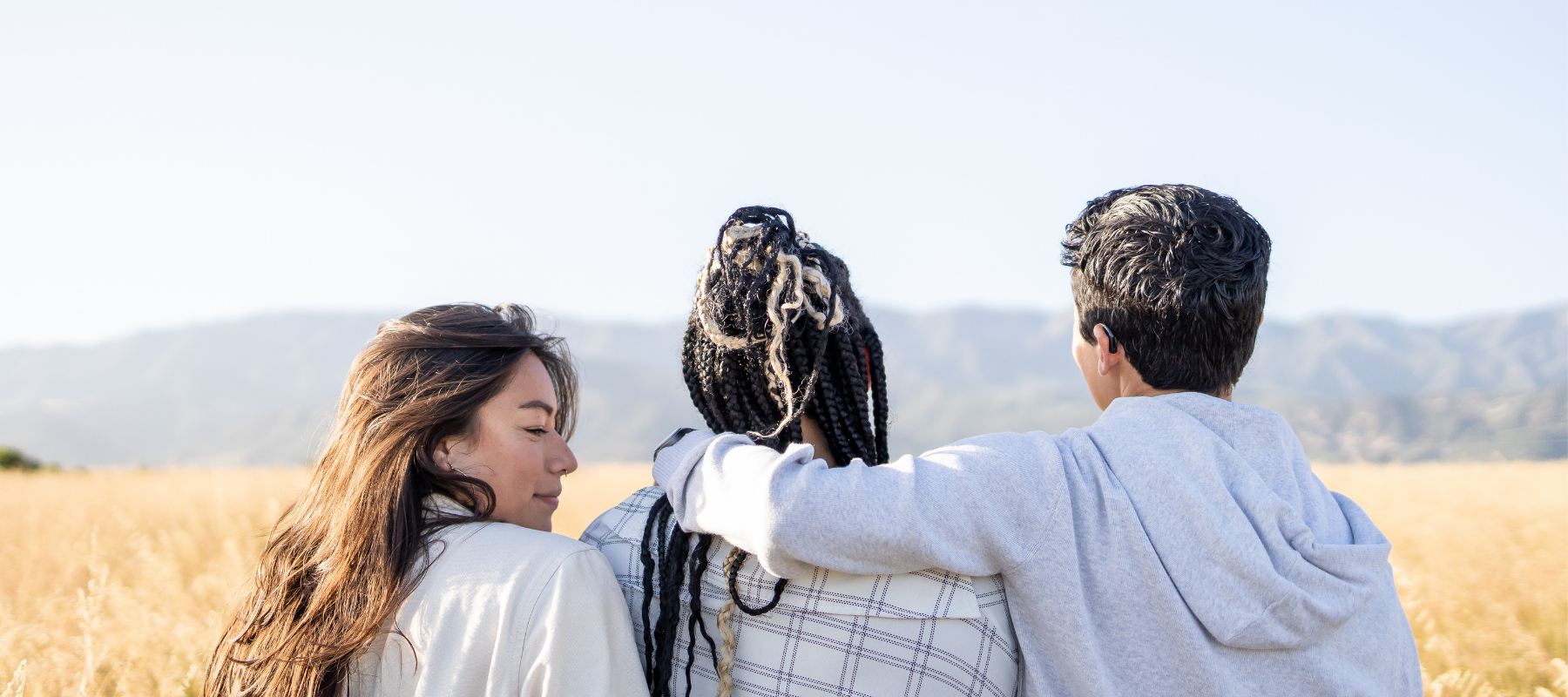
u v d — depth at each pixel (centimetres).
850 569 128
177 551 591
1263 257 141
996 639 138
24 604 438
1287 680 128
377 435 149
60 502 962
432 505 151
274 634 153
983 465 134
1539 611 454
